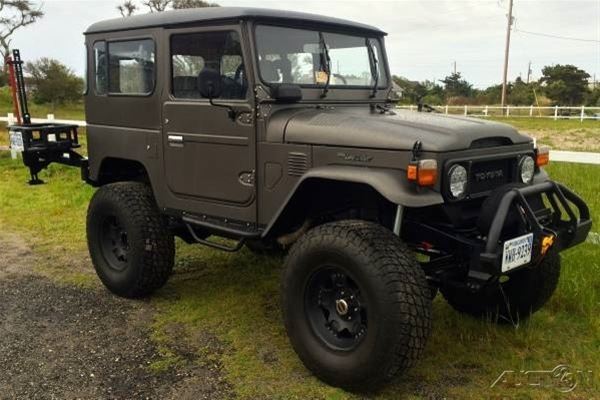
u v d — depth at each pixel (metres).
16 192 8.73
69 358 3.71
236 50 3.78
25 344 3.90
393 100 4.54
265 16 3.73
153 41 4.26
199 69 4.02
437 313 4.32
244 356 3.71
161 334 4.04
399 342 2.99
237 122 3.83
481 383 3.38
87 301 4.65
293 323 3.45
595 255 4.94
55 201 8.16
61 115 23.11
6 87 29.36
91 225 4.82
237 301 4.60
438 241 3.44
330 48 4.14
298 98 3.73
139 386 3.38
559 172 7.92
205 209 4.16
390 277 2.99
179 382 3.41
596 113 27.58
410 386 3.35
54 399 3.25
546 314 4.20
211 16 3.84
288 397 3.25
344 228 3.22
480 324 4.09
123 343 3.91
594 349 3.73
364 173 3.24
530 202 3.62
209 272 5.27
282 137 3.63
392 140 3.19
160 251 4.48
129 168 5.09
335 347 3.32
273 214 3.76
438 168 3.13
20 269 5.46
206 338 3.98
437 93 38.34
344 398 3.23
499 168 3.57
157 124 4.34
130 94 4.51
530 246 3.21
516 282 3.94
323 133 3.45
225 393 3.30
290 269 3.41
